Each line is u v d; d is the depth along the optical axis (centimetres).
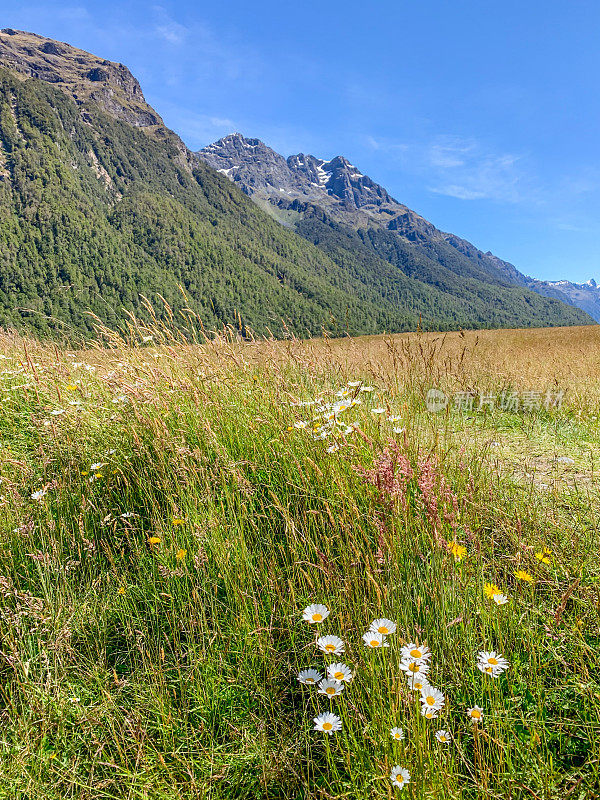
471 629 220
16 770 180
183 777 177
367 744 176
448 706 183
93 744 192
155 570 270
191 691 209
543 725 179
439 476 279
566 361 1070
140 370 437
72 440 377
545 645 216
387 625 179
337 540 272
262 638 219
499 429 582
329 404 366
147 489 327
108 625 247
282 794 172
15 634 234
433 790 152
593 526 292
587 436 544
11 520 306
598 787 163
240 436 368
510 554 269
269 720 196
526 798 159
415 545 259
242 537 266
